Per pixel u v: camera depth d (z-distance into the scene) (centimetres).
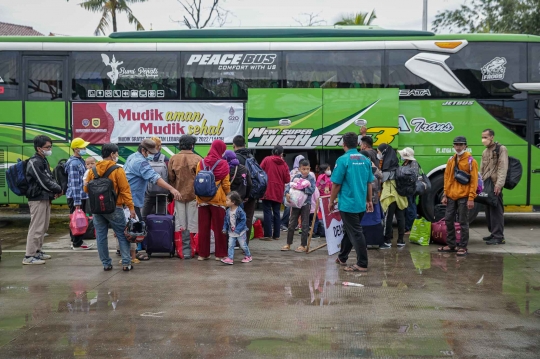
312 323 582
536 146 1223
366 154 966
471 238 1105
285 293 697
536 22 2734
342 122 1228
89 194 782
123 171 805
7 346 521
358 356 494
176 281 759
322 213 909
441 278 774
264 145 1238
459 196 927
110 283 749
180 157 900
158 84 1247
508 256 924
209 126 1247
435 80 1229
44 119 1246
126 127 1246
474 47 1229
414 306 641
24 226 1300
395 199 984
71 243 1022
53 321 591
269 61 1244
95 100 1244
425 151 1228
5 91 1249
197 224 909
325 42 1241
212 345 521
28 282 756
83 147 971
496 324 579
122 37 1269
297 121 1234
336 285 736
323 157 1244
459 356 494
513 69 1223
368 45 1234
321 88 1234
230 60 1246
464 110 1224
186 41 1252
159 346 519
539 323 582
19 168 858
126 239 818
